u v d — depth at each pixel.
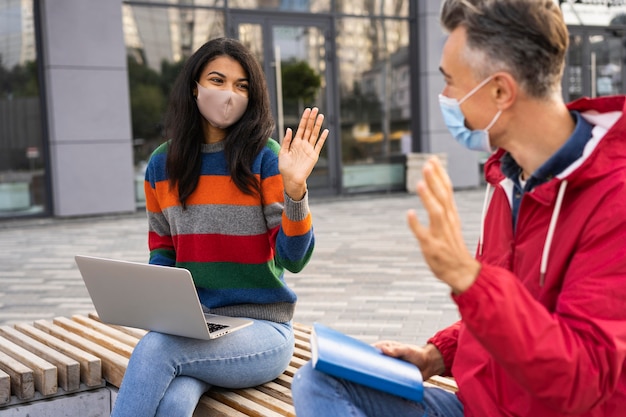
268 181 2.64
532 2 1.52
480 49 1.54
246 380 2.60
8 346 3.23
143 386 2.42
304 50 12.92
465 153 14.12
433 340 1.99
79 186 11.13
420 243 1.42
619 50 15.48
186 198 2.68
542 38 1.51
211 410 2.59
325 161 13.29
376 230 9.23
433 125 13.89
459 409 1.92
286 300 2.74
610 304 1.49
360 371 1.74
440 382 2.72
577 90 15.16
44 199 11.21
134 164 11.72
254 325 2.62
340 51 13.27
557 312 1.54
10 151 10.95
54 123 10.97
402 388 1.76
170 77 11.82
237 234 2.67
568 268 1.57
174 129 2.70
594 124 1.60
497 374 1.72
